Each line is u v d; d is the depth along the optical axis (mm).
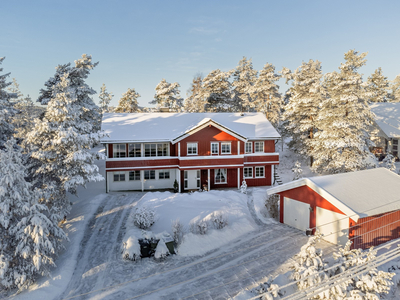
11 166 12734
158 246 15367
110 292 12070
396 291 11930
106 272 13773
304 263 10883
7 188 12617
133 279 13133
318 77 38125
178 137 29266
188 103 68312
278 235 18344
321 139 32719
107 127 31062
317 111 37656
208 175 30203
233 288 12117
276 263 14297
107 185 29047
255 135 32906
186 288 12273
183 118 35031
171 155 30781
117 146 29500
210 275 13375
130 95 61719
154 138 29828
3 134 25859
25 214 12984
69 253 15633
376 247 16516
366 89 34062
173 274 13570
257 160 32312
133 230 18047
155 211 21500
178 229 17375
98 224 20062
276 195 22828
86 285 12664
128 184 30203
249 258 15070
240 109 57750
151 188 30828
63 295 11977
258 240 17609
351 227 15602
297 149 41219
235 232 18703
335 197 16531
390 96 68188
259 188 31406
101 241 17344
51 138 20531
